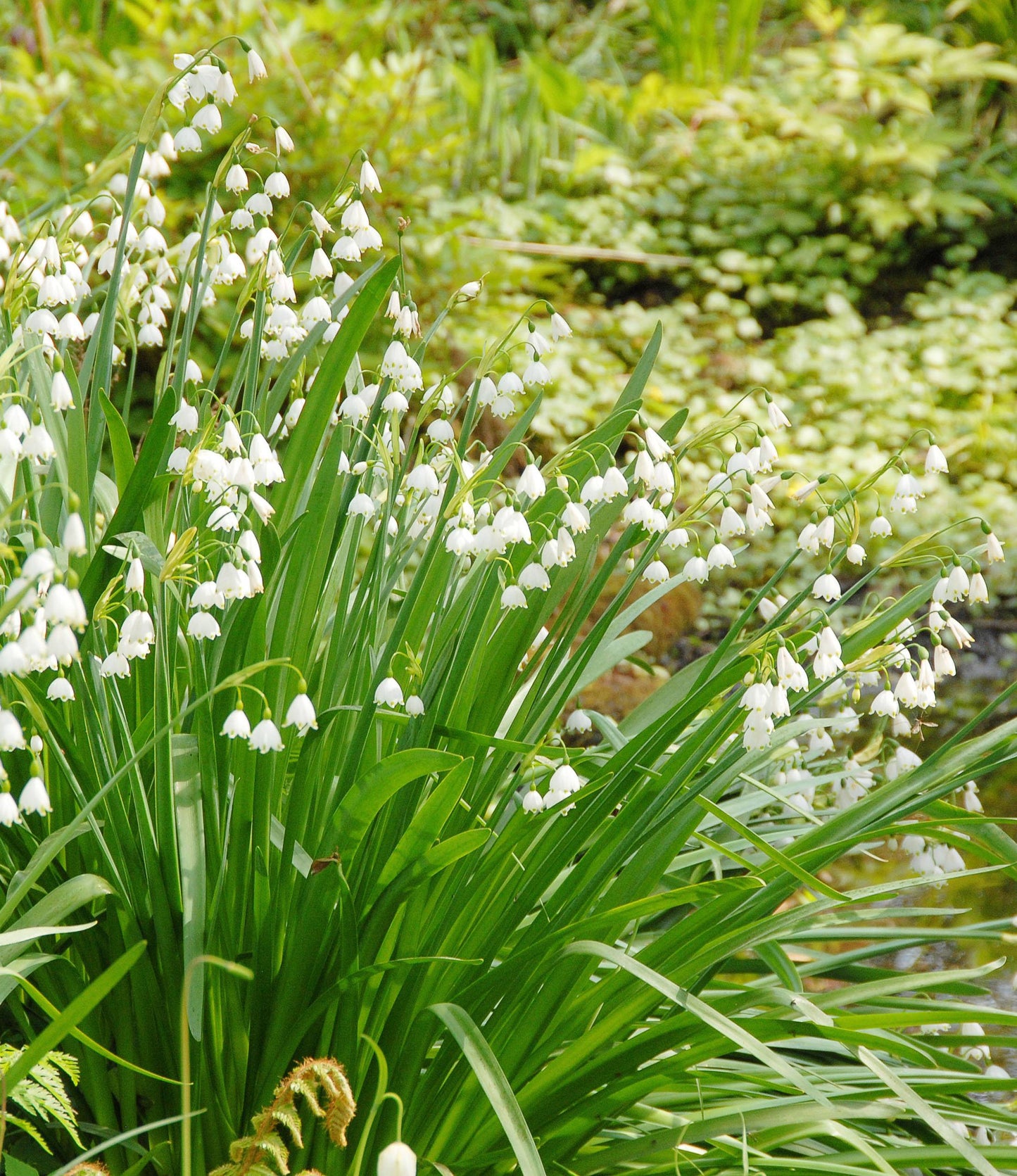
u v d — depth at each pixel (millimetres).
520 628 1663
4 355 1548
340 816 1537
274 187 1692
